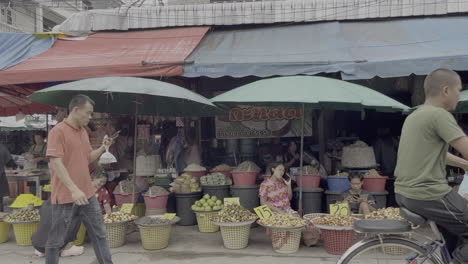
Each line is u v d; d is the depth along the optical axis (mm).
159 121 7688
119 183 6242
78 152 3541
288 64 5840
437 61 5465
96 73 6129
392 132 7836
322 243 5117
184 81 7922
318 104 5406
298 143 7539
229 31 7562
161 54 6516
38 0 15984
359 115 7863
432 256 2627
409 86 7133
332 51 6270
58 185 3484
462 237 2645
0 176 6289
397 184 2682
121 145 7316
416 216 2566
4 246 5141
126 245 5152
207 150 7633
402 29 6824
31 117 13359
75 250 4711
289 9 7359
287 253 4715
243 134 7391
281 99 4348
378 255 3092
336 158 7047
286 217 4789
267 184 5281
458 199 2488
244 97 4594
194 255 4699
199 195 6305
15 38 7289
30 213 5176
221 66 5969
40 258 4617
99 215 3678
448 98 2549
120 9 7797
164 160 7473
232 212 4980
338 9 7246
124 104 6188
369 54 6051
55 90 4523
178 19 7621
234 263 4371
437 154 2492
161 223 4844
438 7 6973
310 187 5871
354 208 5297
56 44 7332
